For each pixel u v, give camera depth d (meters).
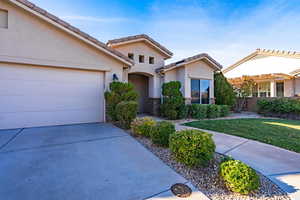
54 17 6.88
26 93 6.84
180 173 3.30
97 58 8.16
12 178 2.96
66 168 3.39
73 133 6.16
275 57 17.19
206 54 12.40
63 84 7.54
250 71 19.67
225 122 9.16
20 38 6.58
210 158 3.41
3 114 6.46
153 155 4.21
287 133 6.55
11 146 4.63
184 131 3.85
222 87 13.66
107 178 3.04
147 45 12.06
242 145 5.12
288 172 3.39
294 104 10.88
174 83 10.62
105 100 8.36
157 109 12.27
